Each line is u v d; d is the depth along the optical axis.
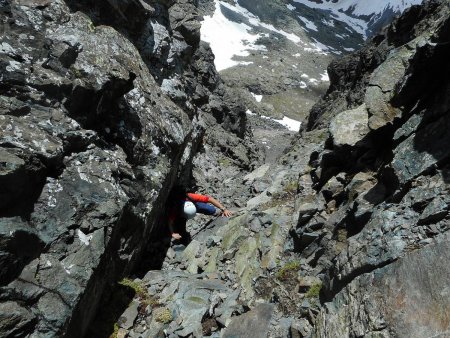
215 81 24.58
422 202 3.31
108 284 4.46
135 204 4.73
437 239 2.95
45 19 4.48
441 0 8.87
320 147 6.99
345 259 3.62
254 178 11.76
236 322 4.09
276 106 72.19
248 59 87.62
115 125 5.03
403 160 3.83
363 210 4.04
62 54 4.18
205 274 5.24
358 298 3.13
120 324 4.25
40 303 3.20
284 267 4.66
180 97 9.66
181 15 13.56
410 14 9.65
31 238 3.28
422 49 3.91
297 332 3.61
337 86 17.28
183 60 10.95
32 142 3.55
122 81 4.65
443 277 2.71
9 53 3.86
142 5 7.73
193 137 10.55
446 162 3.44
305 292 4.19
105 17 7.16
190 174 11.31
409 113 4.38
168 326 4.21
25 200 3.46
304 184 6.27
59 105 4.06
